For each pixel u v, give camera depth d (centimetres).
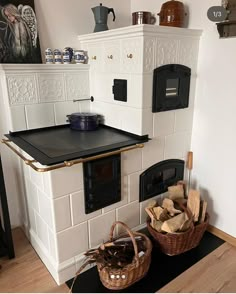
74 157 129
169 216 165
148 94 155
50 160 124
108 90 176
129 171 164
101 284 147
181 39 161
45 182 137
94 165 143
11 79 156
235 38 152
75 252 152
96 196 150
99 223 158
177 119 178
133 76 154
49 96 174
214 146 179
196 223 168
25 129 170
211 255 167
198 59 174
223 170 177
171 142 181
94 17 182
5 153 181
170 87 166
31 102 168
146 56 147
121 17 205
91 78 189
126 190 167
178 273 153
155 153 174
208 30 164
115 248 147
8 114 164
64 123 187
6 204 158
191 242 165
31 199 166
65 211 141
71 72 180
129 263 140
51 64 169
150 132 165
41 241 165
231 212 177
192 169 198
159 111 163
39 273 156
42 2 167
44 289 145
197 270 155
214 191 186
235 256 167
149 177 176
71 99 185
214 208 188
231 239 179
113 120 178
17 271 158
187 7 172
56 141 154
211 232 191
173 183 193
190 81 176
